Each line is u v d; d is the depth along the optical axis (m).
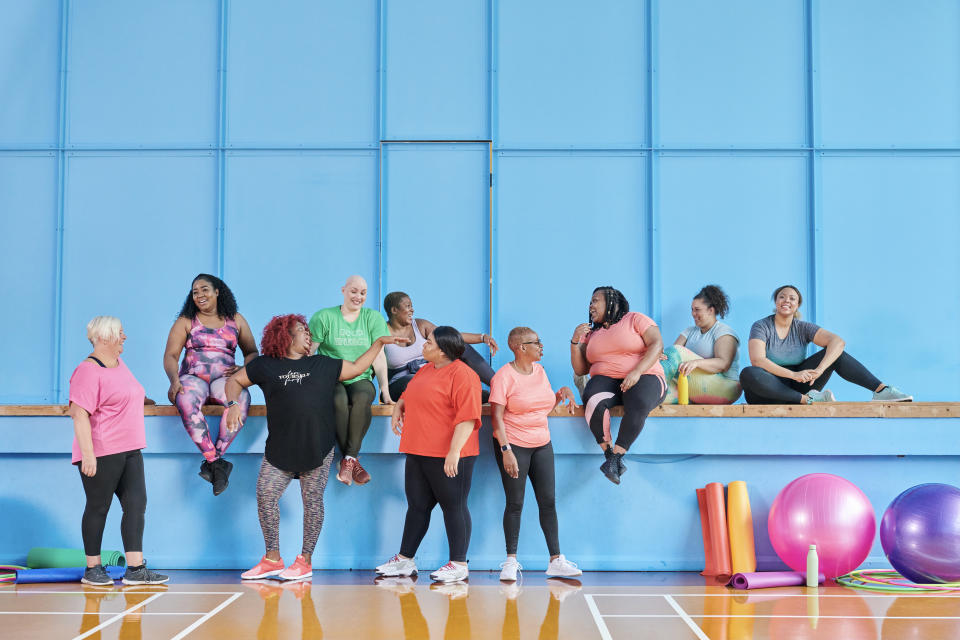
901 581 4.62
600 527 5.20
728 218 7.17
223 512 5.21
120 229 7.16
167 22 7.27
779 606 4.02
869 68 7.20
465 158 7.20
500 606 4.01
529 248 7.16
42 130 7.20
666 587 4.55
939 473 5.18
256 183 7.20
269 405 4.79
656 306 7.10
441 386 4.68
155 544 5.20
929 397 7.02
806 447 5.13
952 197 7.14
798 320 5.74
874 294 7.09
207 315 5.37
